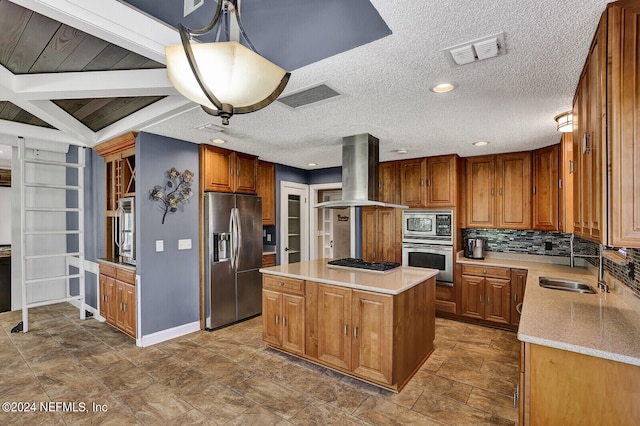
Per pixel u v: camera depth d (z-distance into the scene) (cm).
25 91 247
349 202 333
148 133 344
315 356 291
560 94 219
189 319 383
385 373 249
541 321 181
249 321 424
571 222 277
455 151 407
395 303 248
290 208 544
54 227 497
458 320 425
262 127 310
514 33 148
